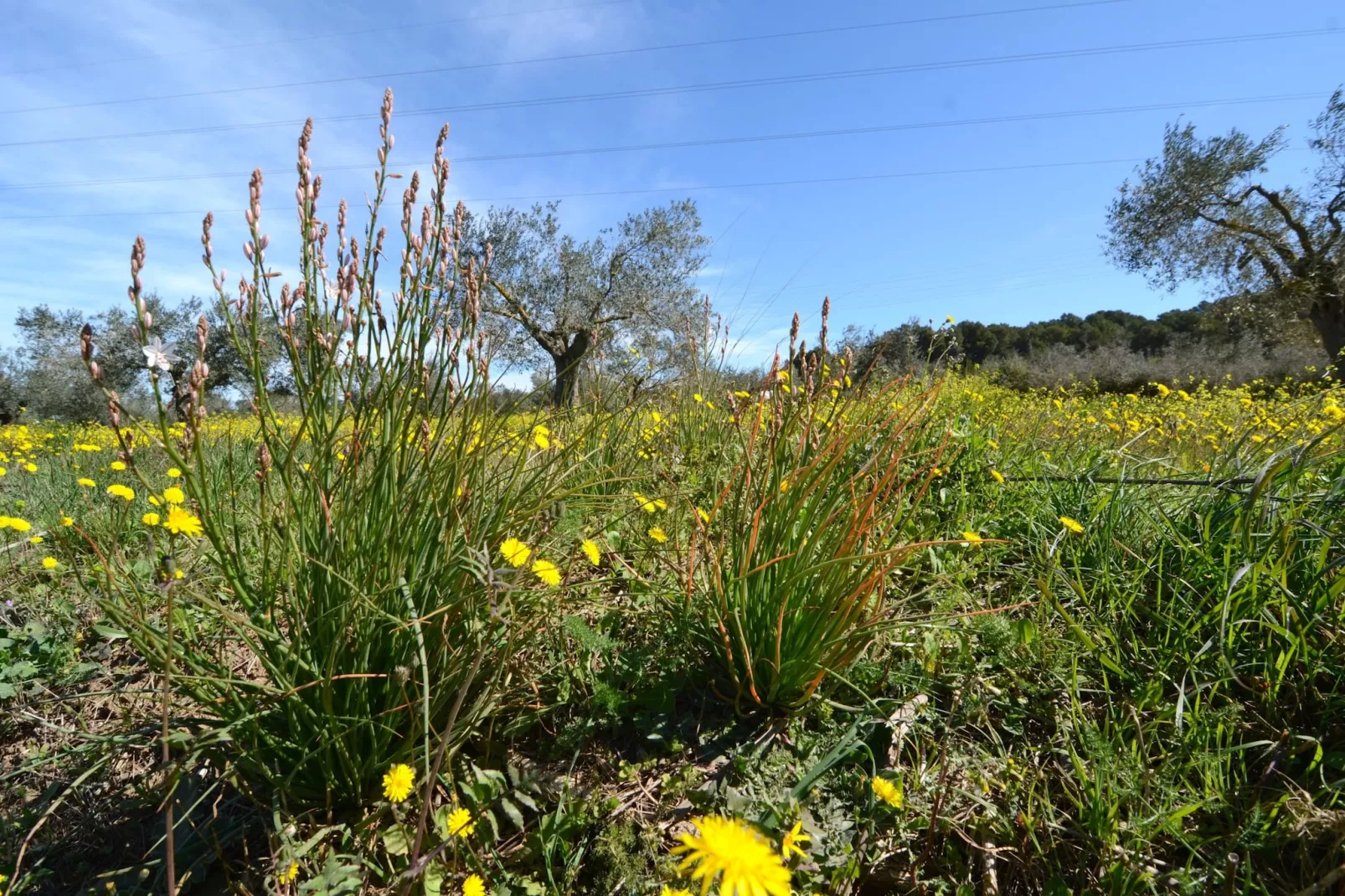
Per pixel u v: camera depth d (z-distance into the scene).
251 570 1.65
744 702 1.88
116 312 17.55
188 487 1.30
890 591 2.25
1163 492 2.67
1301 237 17.50
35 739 1.93
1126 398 8.28
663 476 2.71
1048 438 3.89
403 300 1.53
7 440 7.04
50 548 2.97
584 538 2.04
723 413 3.42
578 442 1.87
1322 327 17.70
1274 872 1.30
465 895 1.20
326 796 1.47
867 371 2.29
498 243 17.19
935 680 1.88
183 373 1.31
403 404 1.57
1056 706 1.78
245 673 1.91
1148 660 1.90
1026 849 1.42
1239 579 1.86
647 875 1.40
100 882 1.48
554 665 1.88
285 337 1.45
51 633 2.33
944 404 3.65
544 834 1.47
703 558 2.02
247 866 1.37
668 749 1.73
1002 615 2.03
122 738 1.48
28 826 1.61
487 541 1.59
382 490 1.60
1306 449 2.06
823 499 1.97
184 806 1.56
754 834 0.74
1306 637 1.76
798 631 1.79
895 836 1.45
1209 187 18.11
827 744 1.71
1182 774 1.51
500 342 1.85
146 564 2.45
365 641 1.47
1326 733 1.60
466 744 1.71
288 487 1.49
